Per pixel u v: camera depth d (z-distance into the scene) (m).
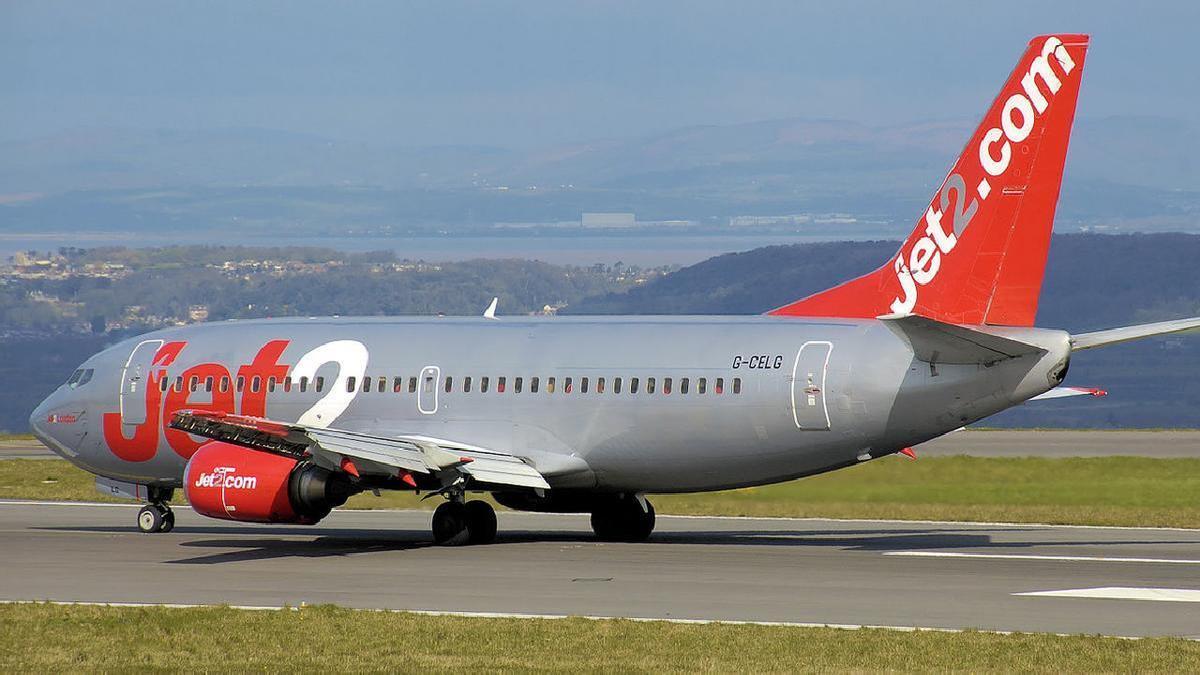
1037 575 94.50
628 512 122.19
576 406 118.62
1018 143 107.38
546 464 118.31
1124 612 80.81
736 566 99.94
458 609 84.25
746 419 112.69
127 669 68.69
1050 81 106.62
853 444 111.06
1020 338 106.31
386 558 107.50
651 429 115.94
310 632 76.56
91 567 103.94
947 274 109.69
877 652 70.38
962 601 84.69
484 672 67.19
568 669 67.62
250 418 106.31
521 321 125.88
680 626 76.88
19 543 120.69
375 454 108.06
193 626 78.50
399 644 73.50
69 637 76.12
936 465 162.88
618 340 119.38
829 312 115.06
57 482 190.88
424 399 124.19
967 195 108.94
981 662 68.12
